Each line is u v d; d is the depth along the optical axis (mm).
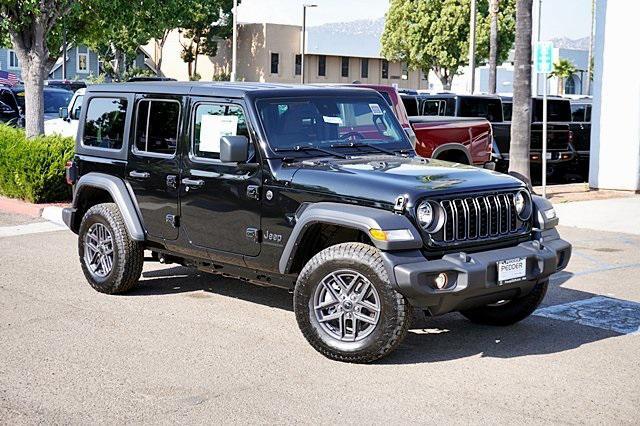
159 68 58500
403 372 6562
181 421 5555
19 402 5852
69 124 20188
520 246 7102
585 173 22469
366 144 8000
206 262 8070
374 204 6637
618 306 8719
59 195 15016
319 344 6812
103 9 18578
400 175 6918
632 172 18078
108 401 5891
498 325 7926
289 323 7906
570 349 7223
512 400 6000
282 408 5801
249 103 7480
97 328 7652
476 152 15891
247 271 7711
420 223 6516
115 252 8656
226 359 6824
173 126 8141
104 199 9383
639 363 6863
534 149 19906
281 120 7551
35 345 7121
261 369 6594
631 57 17922
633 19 17844
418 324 7980
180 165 8016
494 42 36031
